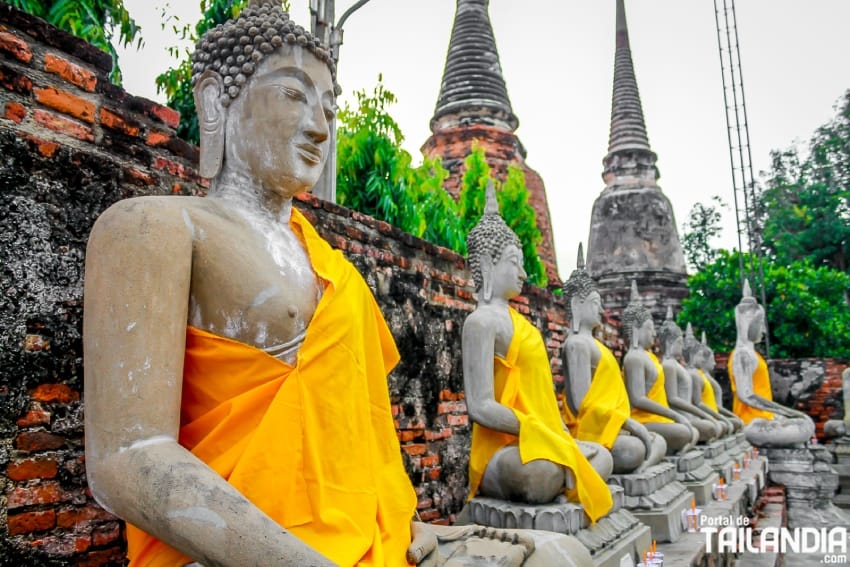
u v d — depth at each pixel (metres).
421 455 5.55
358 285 2.42
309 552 1.71
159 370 1.85
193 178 3.52
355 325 2.23
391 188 6.82
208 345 2.01
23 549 2.67
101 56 3.15
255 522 1.71
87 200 3.02
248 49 2.27
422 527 2.49
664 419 7.82
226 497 1.72
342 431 2.08
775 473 11.58
